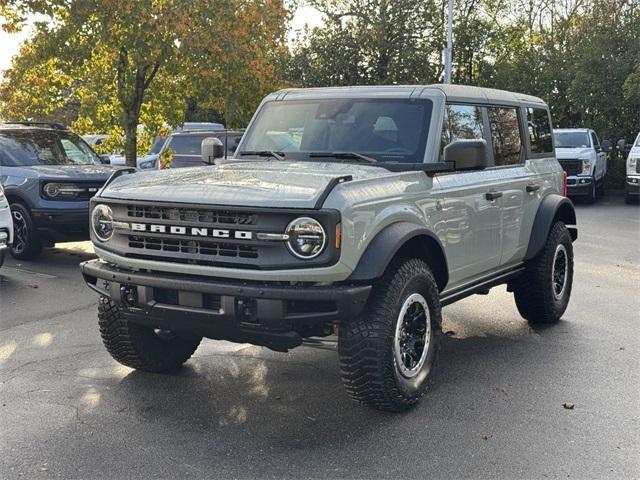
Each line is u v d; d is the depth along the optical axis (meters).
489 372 5.59
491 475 3.87
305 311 4.22
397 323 4.51
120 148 14.42
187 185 4.50
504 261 6.23
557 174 7.21
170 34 12.32
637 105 23.47
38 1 12.27
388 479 3.82
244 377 5.44
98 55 13.37
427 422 4.58
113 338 5.19
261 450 4.17
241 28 12.77
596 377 5.47
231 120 13.67
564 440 4.32
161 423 4.55
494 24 32.25
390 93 5.65
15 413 4.71
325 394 5.09
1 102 14.58
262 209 4.10
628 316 7.38
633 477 3.86
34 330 6.71
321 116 5.75
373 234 4.38
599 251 11.48
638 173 18.55
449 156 5.02
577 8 30.27
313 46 29.92
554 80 26.86
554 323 7.10
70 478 3.83
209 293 4.22
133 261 4.52
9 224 8.74
